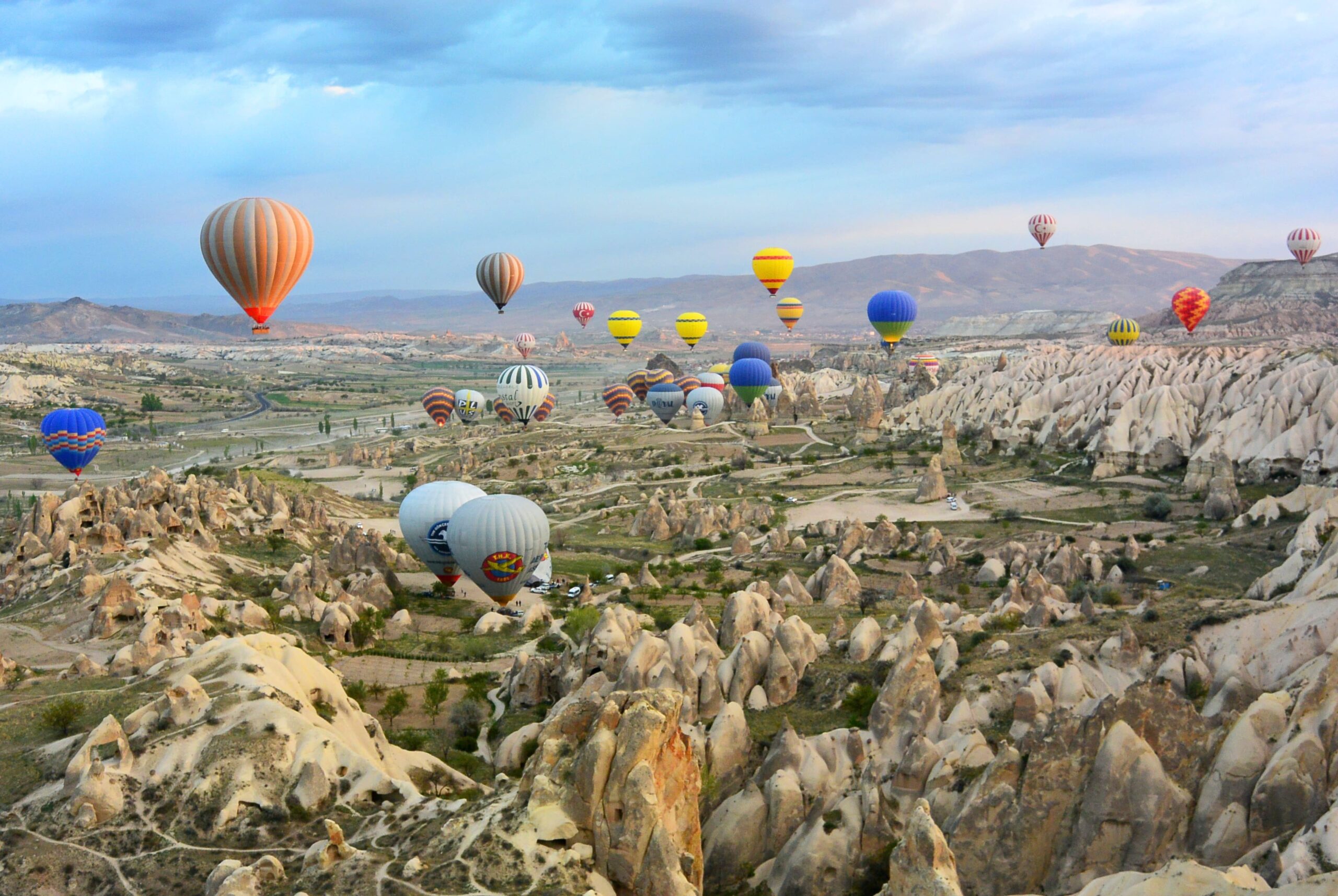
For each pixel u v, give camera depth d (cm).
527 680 7988
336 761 5381
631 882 4028
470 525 10556
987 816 4619
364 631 9844
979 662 6494
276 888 4275
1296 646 6303
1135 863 4475
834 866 4794
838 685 6725
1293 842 4147
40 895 4556
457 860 4112
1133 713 4691
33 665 8050
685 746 4369
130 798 5103
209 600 9538
